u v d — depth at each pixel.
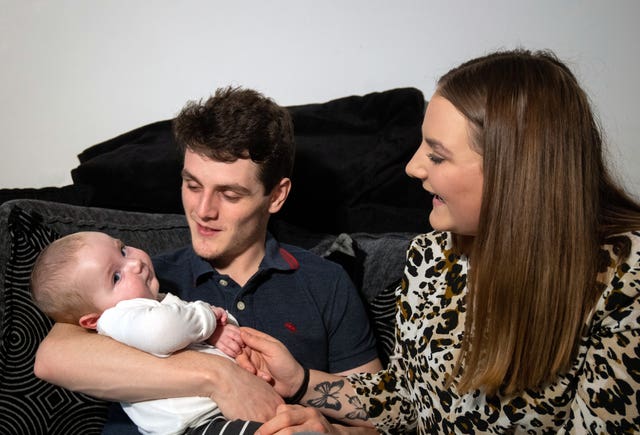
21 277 1.23
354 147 1.75
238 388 1.08
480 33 1.92
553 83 0.91
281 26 1.87
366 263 1.50
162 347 1.05
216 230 1.21
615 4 1.93
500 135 0.90
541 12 1.92
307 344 1.29
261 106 1.21
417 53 1.92
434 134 0.96
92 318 1.14
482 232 0.95
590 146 0.92
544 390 1.01
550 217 0.91
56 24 1.85
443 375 1.09
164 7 1.84
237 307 1.26
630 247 0.93
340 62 1.91
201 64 1.88
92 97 1.90
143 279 1.17
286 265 1.31
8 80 1.88
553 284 0.92
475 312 1.00
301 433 1.00
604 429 0.94
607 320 0.93
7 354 1.20
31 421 1.22
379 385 1.24
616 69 1.97
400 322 1.23
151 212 1.63
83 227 1.34
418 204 1.77
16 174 1.93
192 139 1.16
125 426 1.20
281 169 1.25
